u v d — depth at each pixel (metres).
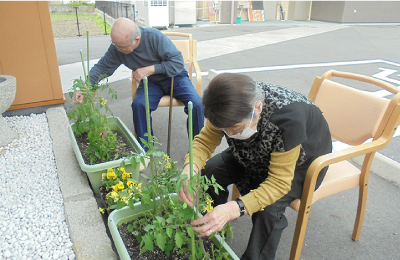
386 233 2.11
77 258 1.64
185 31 10.79
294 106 1.36
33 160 2.57
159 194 1.44
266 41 9.26
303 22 14.82
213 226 1.27
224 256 1.35
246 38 9.69
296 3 15.63
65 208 1.98
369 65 6.68
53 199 2.10
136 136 2.79
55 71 3.48
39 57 3.36
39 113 3.56
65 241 1.77
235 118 1.16
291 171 1.39
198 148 1.64
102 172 2.10
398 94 1.61
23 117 3.42
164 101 2.82
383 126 1.66
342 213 2.30
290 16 15.84
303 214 1.58
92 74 2.71
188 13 11.81
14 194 2.15
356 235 2.02
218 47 8.12
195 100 2.73
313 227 2.16
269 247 1.52
